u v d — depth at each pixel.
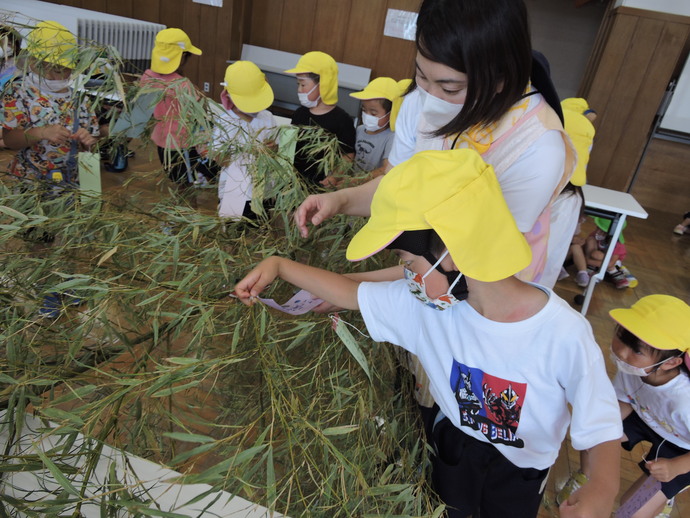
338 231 1.70
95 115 2.29
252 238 1.58
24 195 1.46
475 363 1.07
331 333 1.37
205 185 1.79
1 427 1.03
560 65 6.93
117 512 0.99
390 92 2.86
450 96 1.09
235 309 1.28
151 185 2.15
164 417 1.29
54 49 1.83
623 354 1.72
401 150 1.47
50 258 1.28
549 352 0.99
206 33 6.80
